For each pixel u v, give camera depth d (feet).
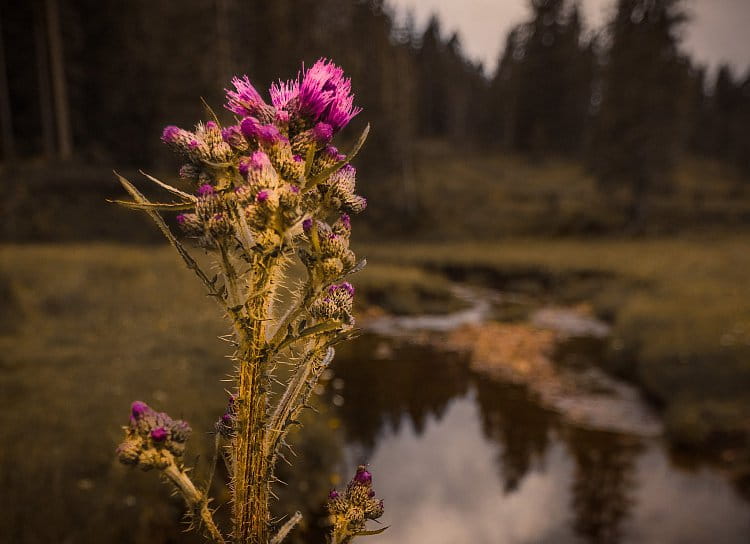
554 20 192.34
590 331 53.67
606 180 124.77
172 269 56.59
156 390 23.79
